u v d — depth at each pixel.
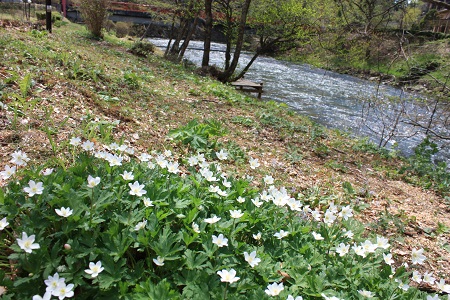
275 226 2.99
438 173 8.81
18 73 6.41
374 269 2.73
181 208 2.88
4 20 17.78
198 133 6.11
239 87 17.58
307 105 18.62
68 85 6.85
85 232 2.40
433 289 3.51
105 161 3.15
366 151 9.73
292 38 18.03
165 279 2.18
